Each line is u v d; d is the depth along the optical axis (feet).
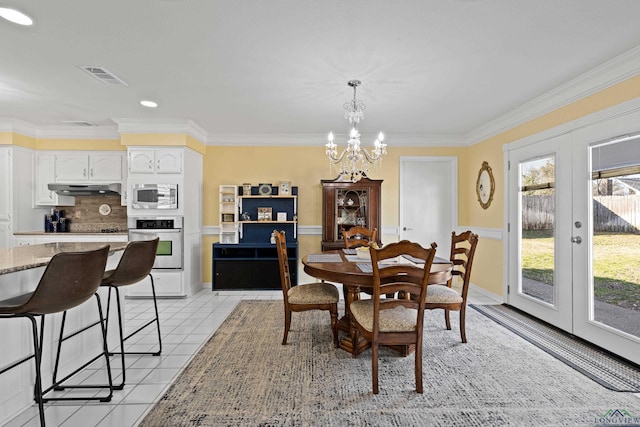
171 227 13.82
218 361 7.91
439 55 7.86
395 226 16.15
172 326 10.39
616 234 8.16
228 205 15.78
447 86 9.71
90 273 5.39
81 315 7.56
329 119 13.19
